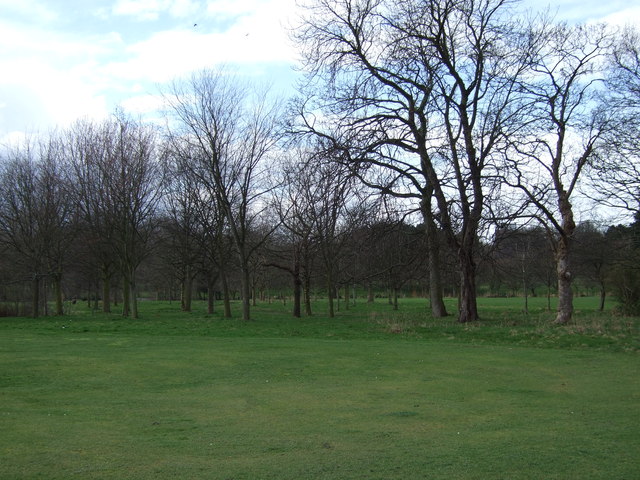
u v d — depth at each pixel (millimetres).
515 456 7090
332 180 27516
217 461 6938
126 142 41406
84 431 8547
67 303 63094
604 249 39531
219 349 18859
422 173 29672
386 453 7285
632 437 8117
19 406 10461
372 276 35656
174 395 11648
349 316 41469
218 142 37750
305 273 43906
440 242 32719
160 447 7621
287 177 50312
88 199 44562
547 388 12398
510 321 28234
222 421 9320
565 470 6492
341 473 6410
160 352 18031
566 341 20562
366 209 29000
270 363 15906
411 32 26484
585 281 52594
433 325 26766
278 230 51688
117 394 11727
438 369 14977
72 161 44656
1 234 44688
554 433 8398
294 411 10117
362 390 12195
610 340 20156
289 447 7641
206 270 47781
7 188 43594
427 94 27094
